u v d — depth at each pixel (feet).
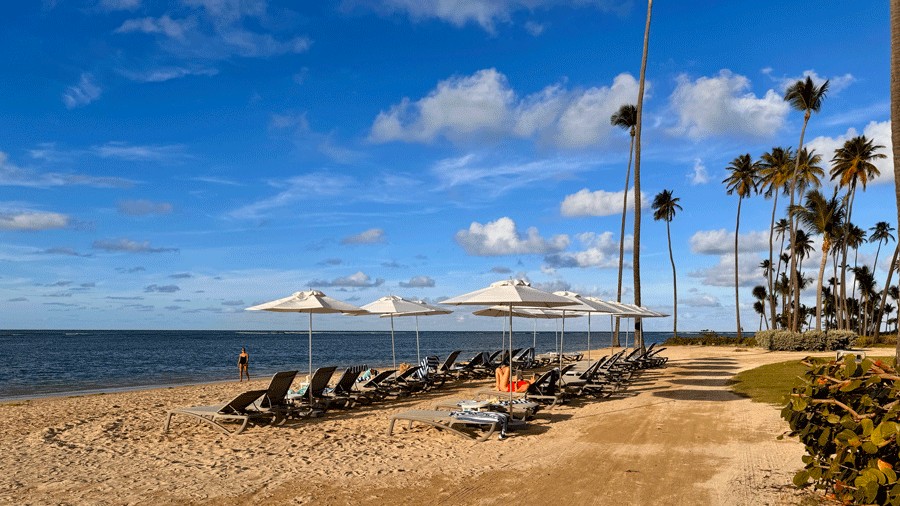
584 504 18.06
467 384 55.83
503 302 31.09
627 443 27.17
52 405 46.16
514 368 64.18
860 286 227.61
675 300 167.32
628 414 35.35
